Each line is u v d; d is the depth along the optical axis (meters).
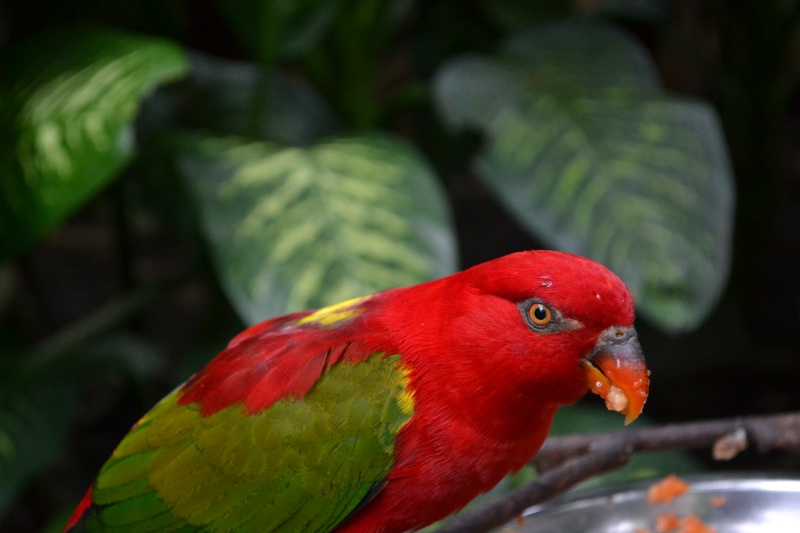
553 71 4.11
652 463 3.44
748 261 6.20
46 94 3.46
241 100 4.58
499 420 2.13
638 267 3.48
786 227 7.11
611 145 3.78
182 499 2.30
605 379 2.02
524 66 4.12
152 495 2.32
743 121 6.05
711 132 3.83
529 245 7.41
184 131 4.13
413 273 3.28
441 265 3.33
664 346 6.18
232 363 2.36
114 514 2.36
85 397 6.21
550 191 3.68
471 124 3.93
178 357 6.46
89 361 4.37
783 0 5.73
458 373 2.12
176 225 4.75
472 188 8.23
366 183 3.47
